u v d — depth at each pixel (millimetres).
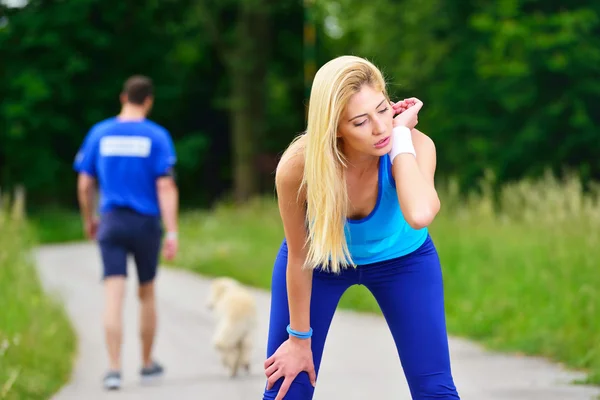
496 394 8094
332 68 4324
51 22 43094
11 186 44281
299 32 51969
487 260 14219
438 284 4910
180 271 21281
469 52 35656
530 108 33594
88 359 10742
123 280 9219
